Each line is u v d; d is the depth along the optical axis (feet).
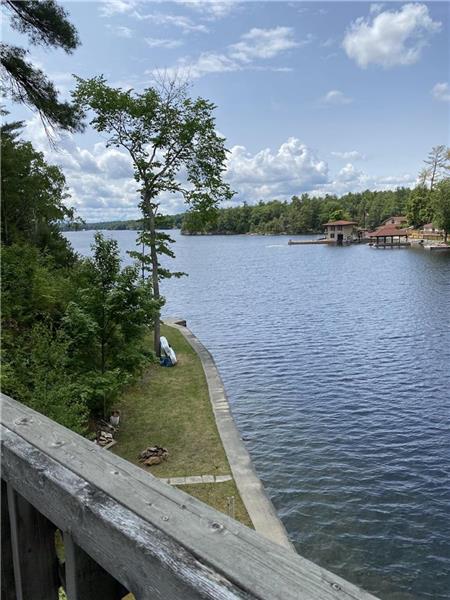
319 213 485.15
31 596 4.74
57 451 4.64
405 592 24.94
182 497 3.79
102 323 38.88
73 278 48.42
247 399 53.42
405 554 27.48
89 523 3.72
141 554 3.25
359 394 54.03
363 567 26.58
